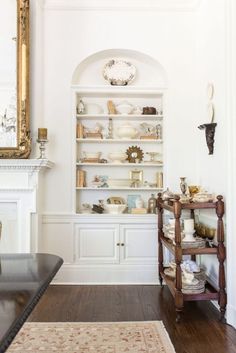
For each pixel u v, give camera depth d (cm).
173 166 402
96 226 401
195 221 389
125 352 229
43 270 144
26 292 115
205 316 297
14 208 379
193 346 241
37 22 387
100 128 428
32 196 375
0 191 375
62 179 400
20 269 146
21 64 380
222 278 288
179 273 286
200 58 390
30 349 232
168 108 404
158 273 393
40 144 384
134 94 420
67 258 398
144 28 404
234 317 274
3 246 377
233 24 278
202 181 380
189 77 403
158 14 404
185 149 402
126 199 428
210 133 333
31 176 376
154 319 288
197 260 388
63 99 401
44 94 400
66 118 400
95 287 381
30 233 376
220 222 291
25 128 378
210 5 348
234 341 249
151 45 403
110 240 401
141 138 418
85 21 403
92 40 403
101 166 429
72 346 237
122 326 271
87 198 429
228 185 284
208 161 355
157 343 242
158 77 430
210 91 345
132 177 428
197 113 400
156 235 403
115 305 322
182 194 351
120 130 418
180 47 403
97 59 426
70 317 291
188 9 402
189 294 288
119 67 425
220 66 316
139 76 430
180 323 281
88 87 405
